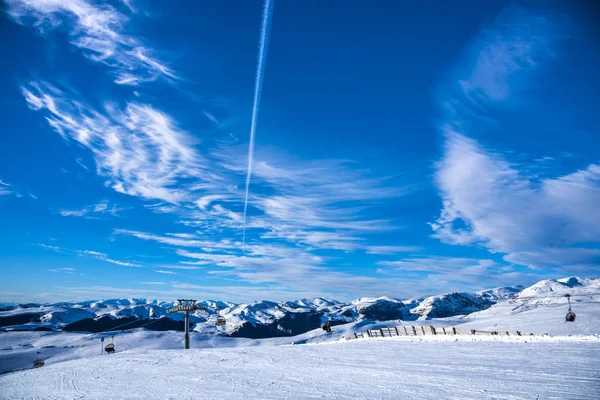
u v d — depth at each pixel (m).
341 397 14.29
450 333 37.03
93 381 23.30
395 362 22.75
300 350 33.56
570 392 12.70
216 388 17.89
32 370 34.75
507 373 16.69
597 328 62.25
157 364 29.55
